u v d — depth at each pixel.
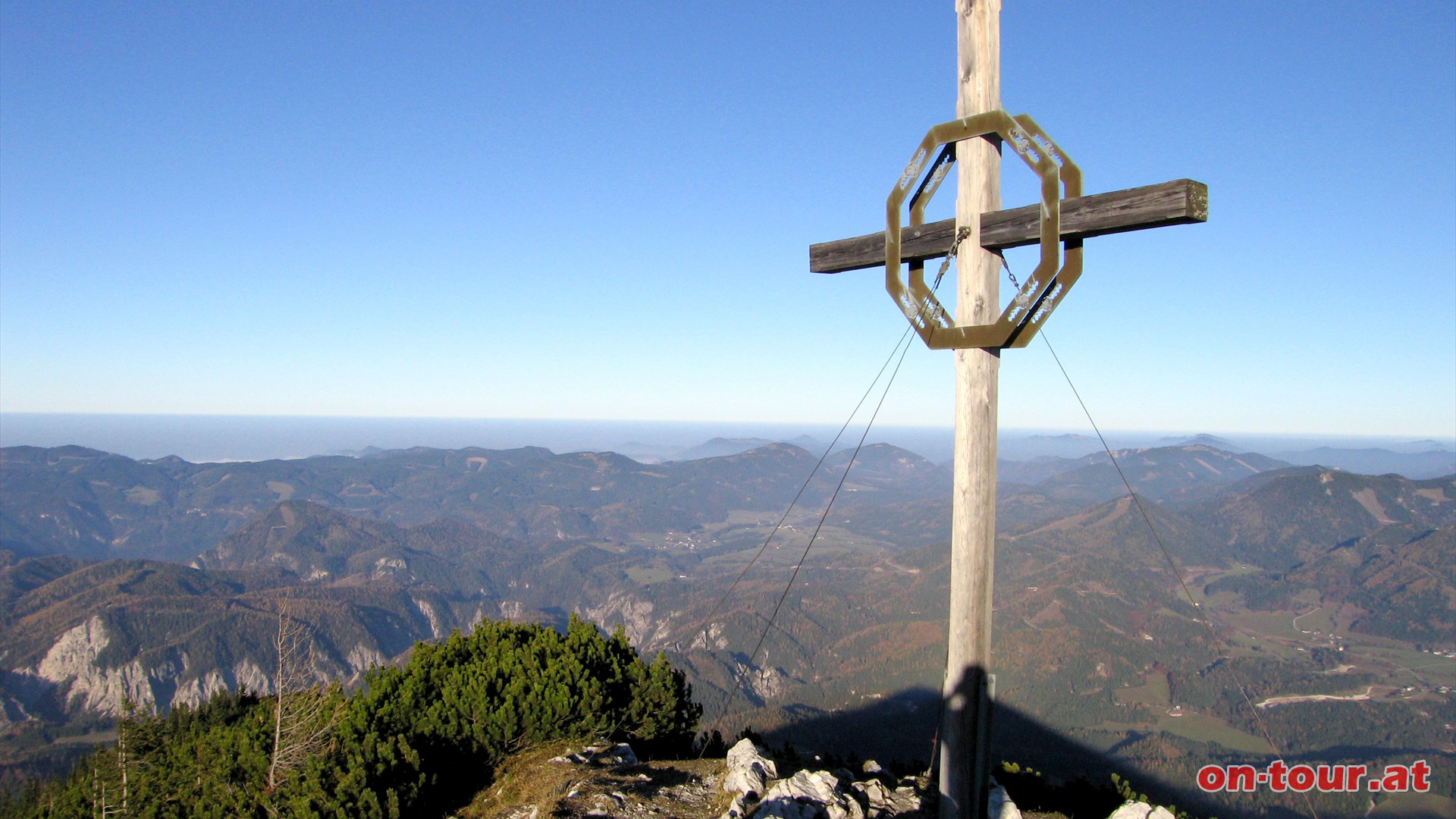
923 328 6.87
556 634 15.81
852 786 10.30
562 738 12.72
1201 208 5.29
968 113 6.55
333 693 13.73
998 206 6.56
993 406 6.53
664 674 14.66
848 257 7.64
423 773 11.53
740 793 9.87
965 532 6.54
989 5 6.52
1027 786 12.43
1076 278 5.86
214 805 11.76
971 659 6.55
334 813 10.67
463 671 14.30
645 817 9.61
